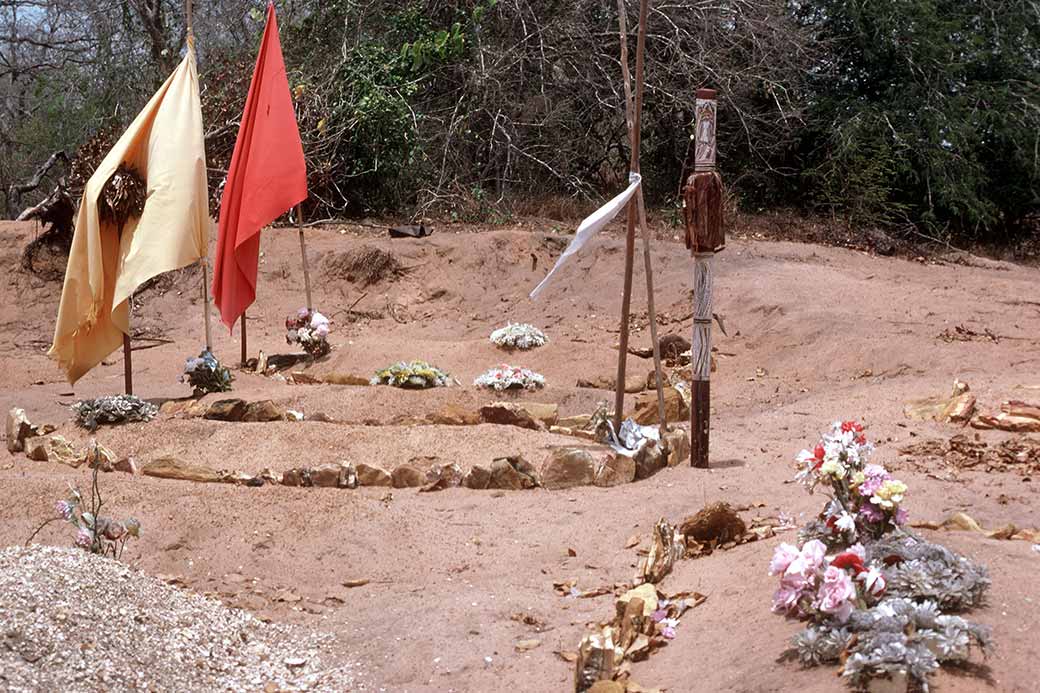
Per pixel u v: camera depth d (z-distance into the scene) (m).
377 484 7.80
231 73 19.28
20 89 27.02
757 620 4.95
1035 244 21.52
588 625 5.48
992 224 21.91
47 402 11.25
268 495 7.18
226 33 23.89
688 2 20.83
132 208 10.07
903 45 21.25
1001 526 6.43
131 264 9.92
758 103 21.53
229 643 5.22
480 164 20.64
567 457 7.68
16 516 6.76
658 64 20.59
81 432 8.70
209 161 18.23
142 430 8.64
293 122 11.31
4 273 16.50
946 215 21.52
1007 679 4.14
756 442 8.85
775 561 4.84
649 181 21.33
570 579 6.15
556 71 21.17
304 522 6.80
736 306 14.11
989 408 9.14
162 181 10.02
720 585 5.49
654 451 8.02
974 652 4.31
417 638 5.41
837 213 20.23
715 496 7.26
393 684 5.03
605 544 6.60
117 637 4.88
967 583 4.63
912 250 18.94
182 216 10.02
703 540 6.20
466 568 6.37
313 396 10.00
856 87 22.11
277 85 11.27
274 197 11.23
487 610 5.70
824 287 14.52
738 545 6.10
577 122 20.98
